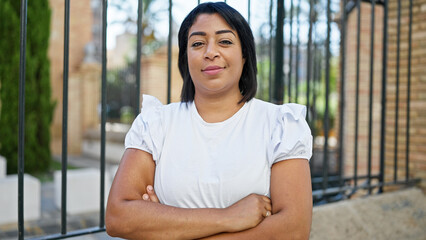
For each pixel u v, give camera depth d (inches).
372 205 117.5
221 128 49.6
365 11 240.2
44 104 288.8
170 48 86.7
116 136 367.9
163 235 46.0
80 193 195.5
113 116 421.7
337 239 103.1
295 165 47.5
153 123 51.8
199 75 49.1
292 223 45.3
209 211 45.6
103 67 79.5
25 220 178.2
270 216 45.7
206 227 44.9
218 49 48.3
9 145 268.4
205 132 49.7
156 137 51.3
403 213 122.6
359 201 116.1
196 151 48.9
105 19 77.9
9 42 264.1
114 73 417.7
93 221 179.5
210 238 45.5
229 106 51.1
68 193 192.7
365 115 238.7
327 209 107.0
